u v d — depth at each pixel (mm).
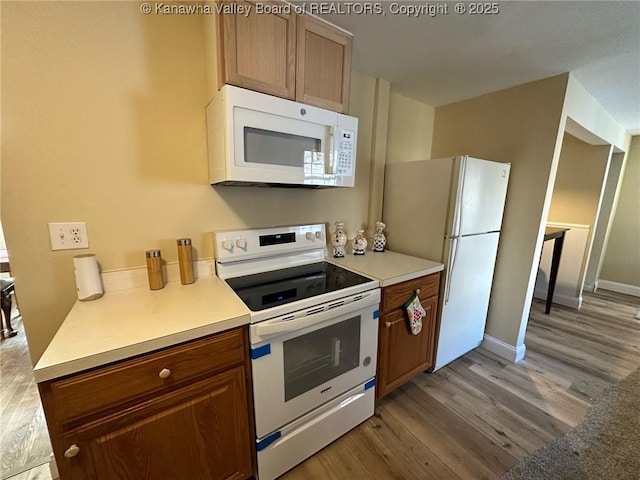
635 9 1251
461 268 1978
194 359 987
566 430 1575
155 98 1262
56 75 1057
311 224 1842
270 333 1115
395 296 1618
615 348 2471
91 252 1214
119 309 1097
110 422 866
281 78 1255
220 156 1230
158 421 954
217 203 1501
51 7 1022
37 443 1443
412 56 1739
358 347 1485
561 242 2990
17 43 986
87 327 955
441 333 1985
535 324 2934
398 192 2164
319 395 1366
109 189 1213
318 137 1389
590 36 1478
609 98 2346
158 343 903
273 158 1271
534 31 1451
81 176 1151
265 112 1199
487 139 2293
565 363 2230
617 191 3754
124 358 856
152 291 1289
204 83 1364
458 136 2480
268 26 1193
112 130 1186
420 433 1550
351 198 2139
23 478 1273
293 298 1253
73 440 817
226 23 1101
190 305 1143
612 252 4004
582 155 3264
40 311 1148
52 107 1065
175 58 1283
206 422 1059
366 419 1624
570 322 2986
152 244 1347
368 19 1380
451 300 1979
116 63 1159
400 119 2387
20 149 1039
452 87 2184
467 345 2258
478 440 1509
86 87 1114
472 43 1578
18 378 1972
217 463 1118
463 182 1801
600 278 4094
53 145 1086
